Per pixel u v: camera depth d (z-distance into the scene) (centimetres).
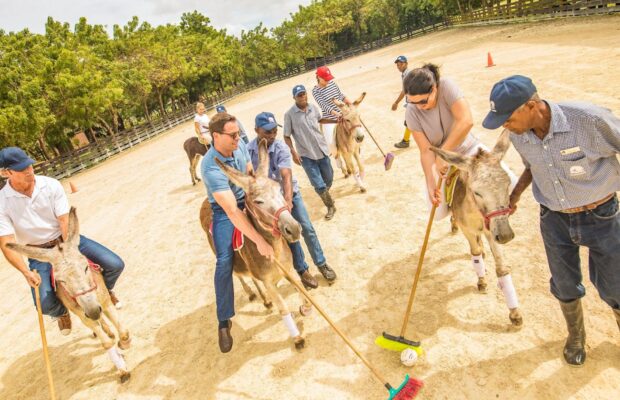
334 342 416
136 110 4384
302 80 4512
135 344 505
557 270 297
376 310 445
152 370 453
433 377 345
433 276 470
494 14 3519
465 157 314
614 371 305
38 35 2722
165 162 1766
